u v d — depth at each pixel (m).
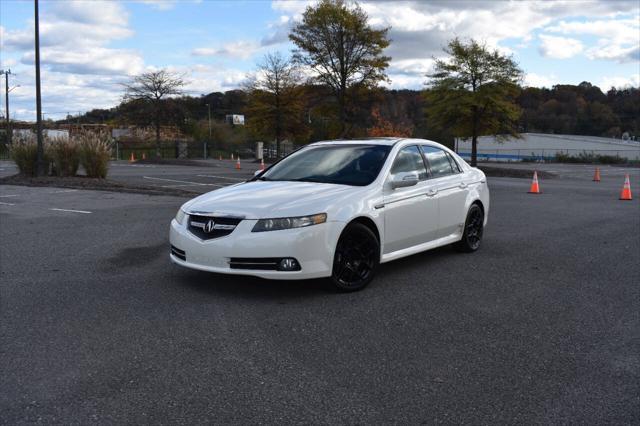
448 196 7.31
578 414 3.33
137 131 52.75
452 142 55.25
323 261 5.55
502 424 3.21
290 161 7.09
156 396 3.51
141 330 4.69
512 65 31.97
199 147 57.59
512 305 5.51
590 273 6.86
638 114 102.00
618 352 4.31
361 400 3.48
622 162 54.53
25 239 8.78
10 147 20.53
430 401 3.48
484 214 8.27
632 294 5.95
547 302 5.62
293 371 3.90
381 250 6.22
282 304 5.44
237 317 5.04
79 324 4.83
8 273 6.62
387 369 3.95
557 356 4.22
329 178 6.45
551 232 9.97
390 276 6.62
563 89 110.38
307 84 41.88
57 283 6.17
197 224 5.70
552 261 7.51
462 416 3.29
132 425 3.17
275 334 4.62
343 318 5.04
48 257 7.49
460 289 6.07
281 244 5.36
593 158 55.91
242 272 5.42
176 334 4.60
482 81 32.25
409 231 6.61
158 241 8.59
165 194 15.49
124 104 47.56
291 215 5.44
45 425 3.16
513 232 9.96
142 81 47.00
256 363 4.03
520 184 23.77
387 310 5.29
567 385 3.72
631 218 11.95
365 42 40.09
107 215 11.34
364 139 7.23
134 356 4.14
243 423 3.19
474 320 5.04
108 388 3.62
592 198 16.73
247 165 38.41
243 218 5.46
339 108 41.72
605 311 5.35
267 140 49.00
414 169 6.93
